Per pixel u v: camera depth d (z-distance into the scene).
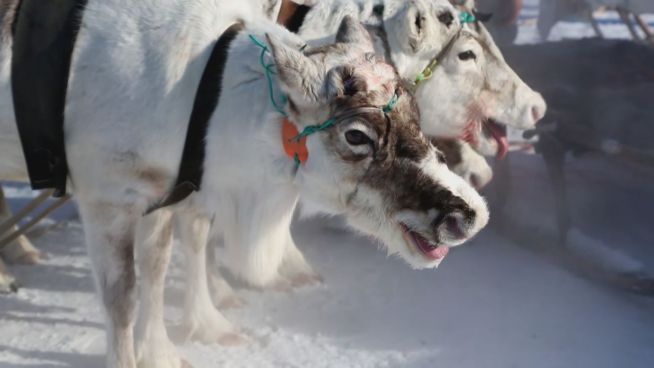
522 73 4.78
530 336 3.93
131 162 3.52
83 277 4.29
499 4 6.42
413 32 3.96
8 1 3.55
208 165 3.54
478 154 4.19
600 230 4.60
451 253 4.45
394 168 3.36
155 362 3.73
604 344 3.88
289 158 3.46
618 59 4.94
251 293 4.17
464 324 4.00
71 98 3.51
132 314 3.64
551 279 4.25
